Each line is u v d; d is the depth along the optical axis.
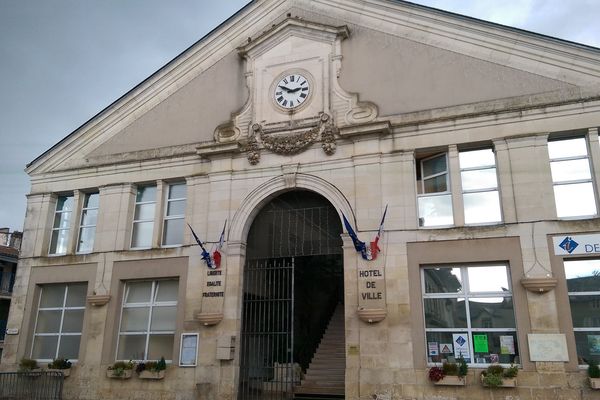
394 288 12.05
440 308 11.89
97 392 14.02
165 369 13.54
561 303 10.93
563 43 12.20
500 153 12.22
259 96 14.78
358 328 12.06
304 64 14.54
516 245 11.54
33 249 16.34
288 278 14.23
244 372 13.44
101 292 14.95
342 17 14.71
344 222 12.80
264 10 15.72
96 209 16.47
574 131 11.89
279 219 14.18
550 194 11.60
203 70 16.03
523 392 10.63
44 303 16.00
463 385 10.99
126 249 15.23
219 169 14.59
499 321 11.43
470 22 13.16
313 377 15.52
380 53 13.96
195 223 14.55
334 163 13.42
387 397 11.41
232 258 13.77
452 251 11.95
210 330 13.41
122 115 16.66
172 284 14.66
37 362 15.19
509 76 12.62
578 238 11.16
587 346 10.74
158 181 15.53
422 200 12.91
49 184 16.97
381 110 13.44
